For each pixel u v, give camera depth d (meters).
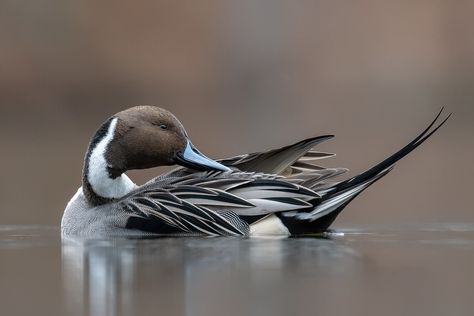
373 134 25.48
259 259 9.44
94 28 31.05
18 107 29.86
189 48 31.88
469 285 8.40
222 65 32.09
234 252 9.75
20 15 30.31
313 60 32.16
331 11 32.06
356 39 31.89
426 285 8.41
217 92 31.92
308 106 31.92
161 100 31.39
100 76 30.92
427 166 20.89
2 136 26.75
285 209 10.55
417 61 31.36
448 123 29.16
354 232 11.73
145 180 18.06
